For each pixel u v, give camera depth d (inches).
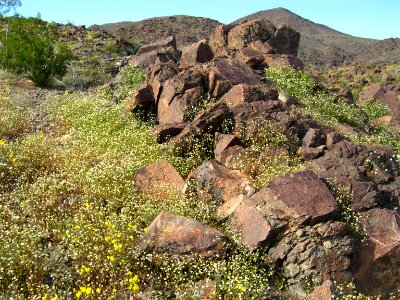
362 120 657.6
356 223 299.6
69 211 322.0
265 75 683.4
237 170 373.1
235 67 574.9
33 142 429.4
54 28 1086.4
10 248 265.0
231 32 852.6
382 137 573.3
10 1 1485.0
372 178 355.9
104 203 342.3
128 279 247.8
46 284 252.7
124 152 426.6
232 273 264.8
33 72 746.2
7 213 315.0
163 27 3730.3
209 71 537.3
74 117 552.4
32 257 263.7
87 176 357.4
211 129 439.2
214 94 512.7
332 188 329.7
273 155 398.9
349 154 377.1
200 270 261.9
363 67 1947.6
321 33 5802.2
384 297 282.7
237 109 449.4
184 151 429.1
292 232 286.0
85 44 1248.8
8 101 591.5
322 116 564.7
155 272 269.7
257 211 295.6
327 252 278.4
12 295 236.1
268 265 281.0
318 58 4281.5
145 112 534.3
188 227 282.4
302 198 298.4
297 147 416.2
